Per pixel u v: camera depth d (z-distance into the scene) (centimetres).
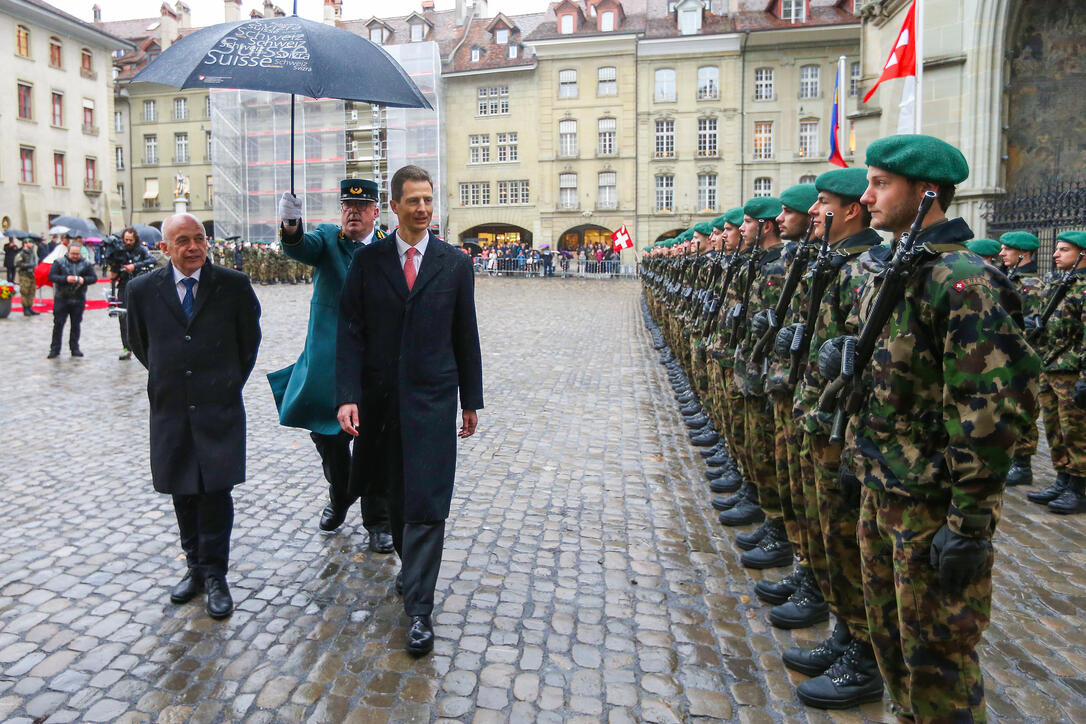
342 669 327
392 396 355
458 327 362
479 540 471
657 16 4244
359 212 438
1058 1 1275
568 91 4250
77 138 4166
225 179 4516
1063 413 525
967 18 1309
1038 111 1300
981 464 217
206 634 354
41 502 525
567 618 375
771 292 451
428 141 4331
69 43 4097
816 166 4019
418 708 300
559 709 300
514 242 4325
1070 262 536
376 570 426
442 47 4566
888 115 1598
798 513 369
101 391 910
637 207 4225
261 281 3241
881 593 261
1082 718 295
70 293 1145
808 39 3925
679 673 327
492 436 732
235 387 380
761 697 311
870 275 281
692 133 4125
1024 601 395
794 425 354
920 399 245
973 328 222
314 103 4397
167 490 368
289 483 575
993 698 308
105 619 366
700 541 476
